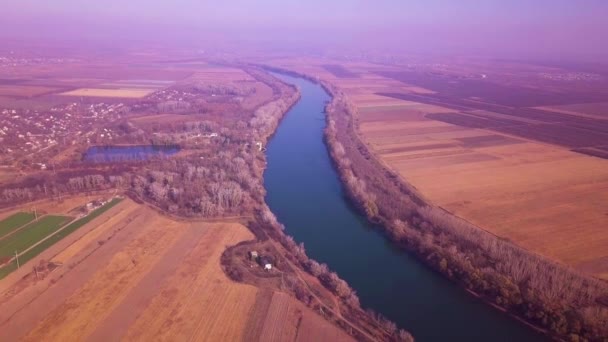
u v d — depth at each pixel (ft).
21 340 273.75
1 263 355.77
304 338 283.59
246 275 350.43
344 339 286.05
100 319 294.25
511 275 353.10
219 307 309.83
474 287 352.28
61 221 435.94
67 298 315.37
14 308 303.07
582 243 402.11
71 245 389.60
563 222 445.37
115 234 413.18
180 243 399.44
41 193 503.20
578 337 288.71
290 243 407.44
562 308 312.71
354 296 333.83
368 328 300.20
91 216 449.89
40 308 303.89
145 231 421.18
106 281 336.90
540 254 382.63
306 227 469.16
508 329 312.91
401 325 315.37
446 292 357.41
